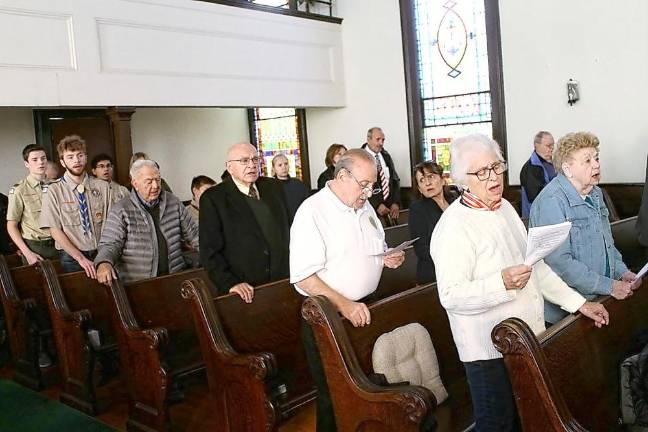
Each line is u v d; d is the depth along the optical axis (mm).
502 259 2117
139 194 3850
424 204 3744
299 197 4500
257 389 2760
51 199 4320
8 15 5434
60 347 4043
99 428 3605
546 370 1862
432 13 8172
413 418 2156
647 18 6484
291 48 8070
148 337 3318
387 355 2533
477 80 7879
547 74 7215
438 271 2127
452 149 2174
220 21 7176
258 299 3131
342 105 8859
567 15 7004
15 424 3715
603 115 6887
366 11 8602
